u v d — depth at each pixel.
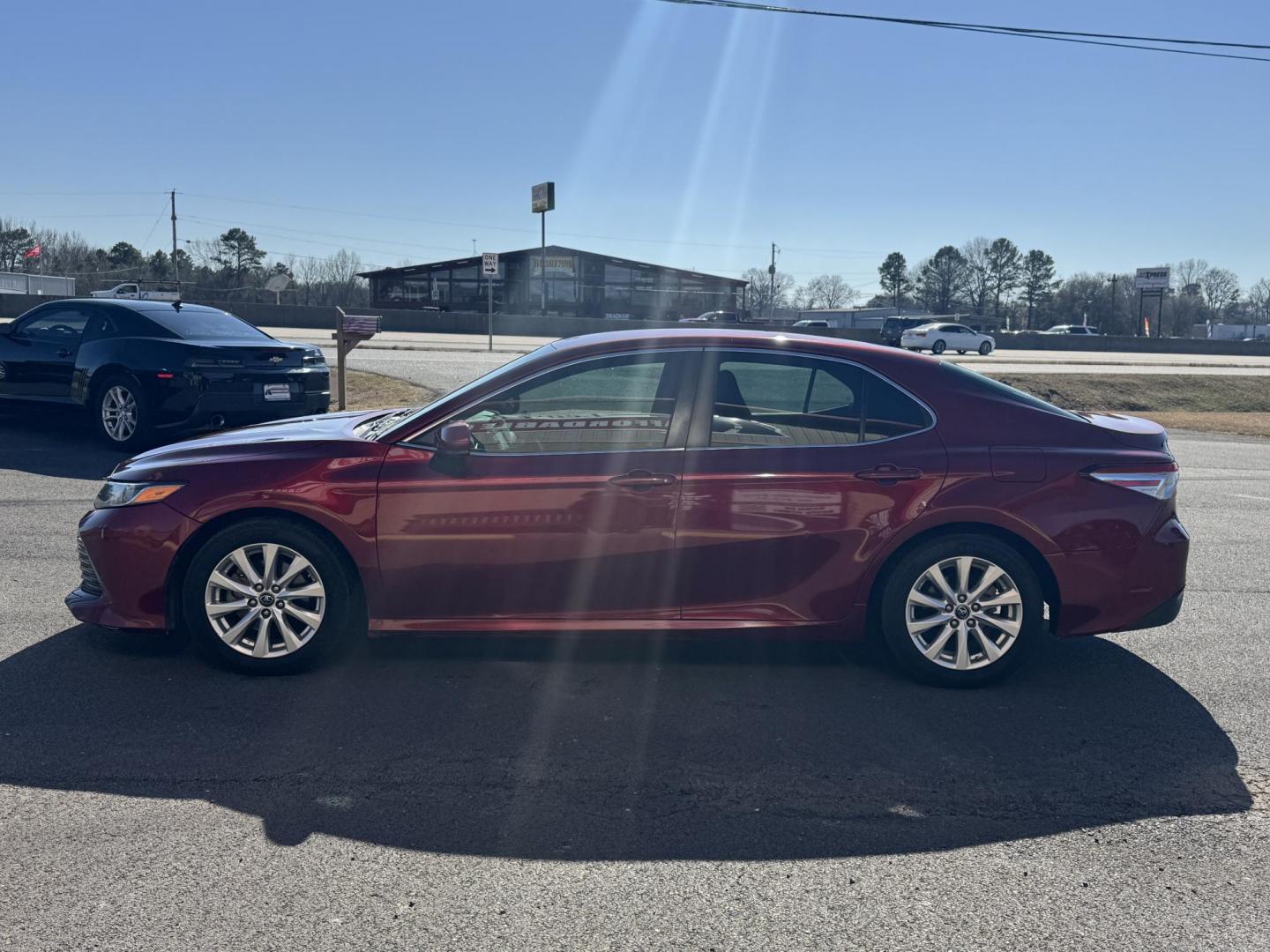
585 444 4.70
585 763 3.95
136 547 4.67
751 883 3.14
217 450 4.82
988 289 113.06
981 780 3.88
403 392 15.81
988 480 4.68
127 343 10.55
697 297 75.56
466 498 4.59
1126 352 63.00
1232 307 127.19
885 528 4.66
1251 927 2.95
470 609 4.70
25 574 6.37
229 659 4.72
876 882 3.16
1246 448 16.55
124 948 2.74
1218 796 3.79
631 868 3.22
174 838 3.33
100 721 4.24
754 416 4.73
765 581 4.69
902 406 4.79
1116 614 4.81
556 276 72.50
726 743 4.16
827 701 4.63
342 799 3.63
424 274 72.38
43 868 3.14
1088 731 4.36
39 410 11.16
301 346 11.31
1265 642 5.66
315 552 4.65
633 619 4.70
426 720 4.32
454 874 3.16
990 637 4.78
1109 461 4.77
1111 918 2.99
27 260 76.06
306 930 2.85
